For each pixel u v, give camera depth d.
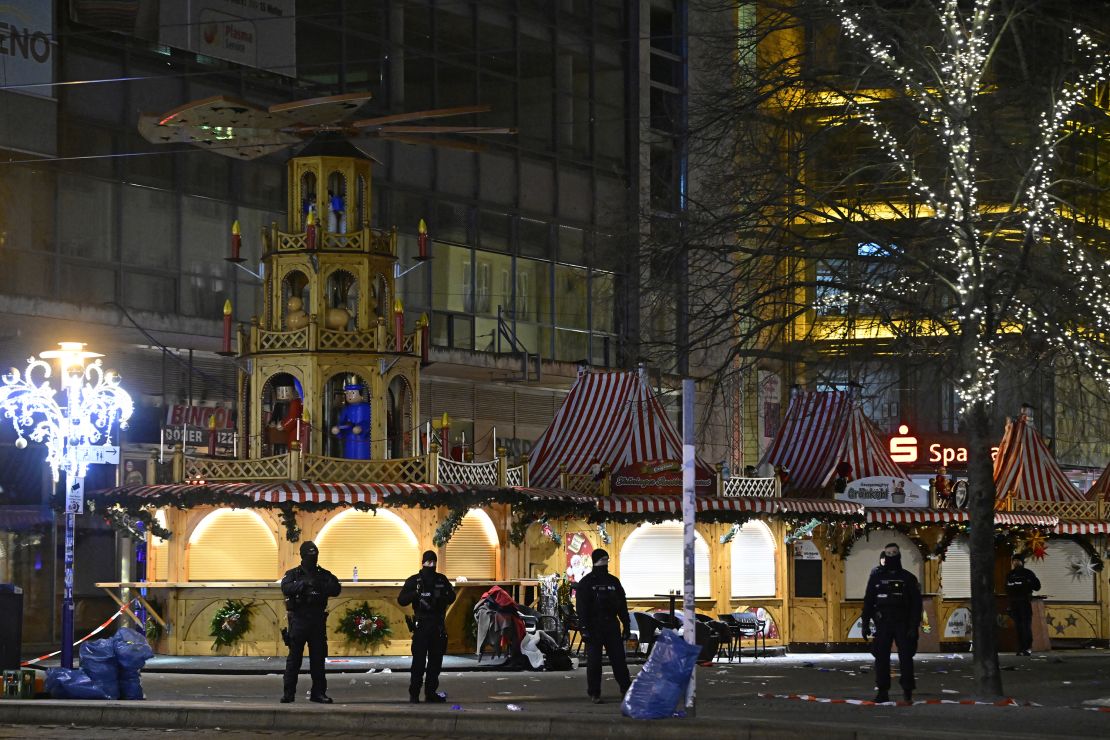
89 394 32.12
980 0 30.33
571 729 23.52
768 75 32.53
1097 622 51.53
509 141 61.47
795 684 32.41
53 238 46.56
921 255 30.72
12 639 28.25
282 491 36.53
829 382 33.44
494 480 40.47
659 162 67.12
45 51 46.44
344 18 55.41
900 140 34.00
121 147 48.50
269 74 52.72
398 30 57.44
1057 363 36.41
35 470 46.44
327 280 39.34
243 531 37.84
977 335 29.06
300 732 24.27
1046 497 51.78
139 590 38.88
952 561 47.97
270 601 37.56
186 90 50.38
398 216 57.06
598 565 27.39
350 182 39.66
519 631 36.47
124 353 48.78
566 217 63.56
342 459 38.06
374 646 37.94
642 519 42.81
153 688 31.14
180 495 37.16
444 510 38.59
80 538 47.03
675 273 32.53
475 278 59.81
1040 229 30.27
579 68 64.56
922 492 46.81
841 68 34.62
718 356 62.94
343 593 37.88
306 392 38.59
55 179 46.72
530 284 62.03
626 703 23.89
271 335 38.97
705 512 42.75
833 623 45.72
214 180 51.25
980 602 28.67
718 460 63.25
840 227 32.03
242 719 25.14
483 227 60.25
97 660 27.33
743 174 31.77
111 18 48.03
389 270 40.31
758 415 65.00
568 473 43.53
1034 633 48.41
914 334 31.36
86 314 47.00
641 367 46.47
